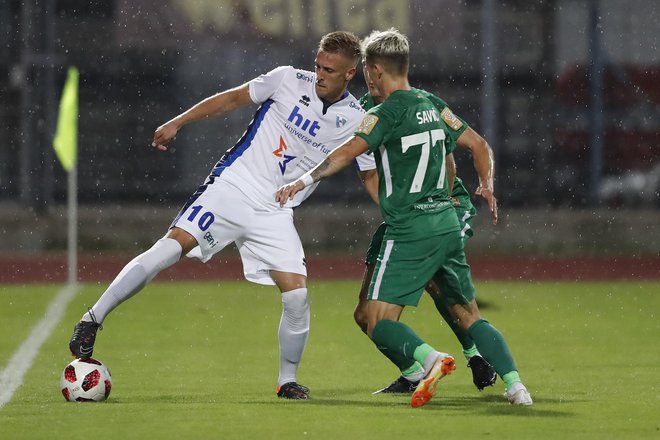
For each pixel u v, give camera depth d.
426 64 80.69
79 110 79.31
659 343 37.38
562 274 65.19
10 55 81.00
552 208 81.62
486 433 19.88
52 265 67.31
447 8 80.12
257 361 32.91
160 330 40.62
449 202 23.16
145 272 24.59
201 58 78.69
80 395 24.00
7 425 20.72
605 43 83.81
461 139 23.98
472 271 66.44
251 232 25.16
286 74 25.53
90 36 79.81
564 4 83.19
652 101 83.81
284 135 25.36
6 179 80.75
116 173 79.50
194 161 79.62
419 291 22.52
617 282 61.06
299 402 24.08
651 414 22.20
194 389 26.95
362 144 22.25
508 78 82.12
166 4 78.12
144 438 19.38
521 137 82.06
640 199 82.94
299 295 24.72
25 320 43.31
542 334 39.91
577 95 82.69
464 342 25.86
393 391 25.89
